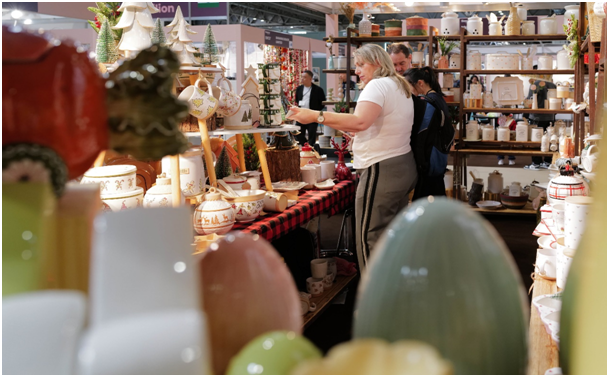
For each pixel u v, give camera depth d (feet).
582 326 1.84
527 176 29.89
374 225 10.05
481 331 1.83
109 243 1.62
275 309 1.97
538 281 5.59
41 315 1.36
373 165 9.83
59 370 1.32
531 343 3.70
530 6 27.61
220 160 10.14
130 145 2.05
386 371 1.40
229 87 9.23
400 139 9.89
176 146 2.10
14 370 1.32
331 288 11.53
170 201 7.48
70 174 2.01
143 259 1.63
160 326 1.34
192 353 1.31
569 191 7.30
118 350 1.28
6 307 1.36
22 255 1.71
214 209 7.59
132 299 1.59
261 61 33.58
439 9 27.68
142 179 8.54
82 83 1.89
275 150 11.16
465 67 22.41
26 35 1.90
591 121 10.49
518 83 21.67
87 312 1.60
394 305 1.88
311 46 40.01
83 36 25.20
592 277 1.78
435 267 1.86
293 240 11.44
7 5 22.20
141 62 2.05
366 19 23.32
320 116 9.52
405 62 14.60
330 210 11.34
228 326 1.93
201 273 1.98
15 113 1.81
